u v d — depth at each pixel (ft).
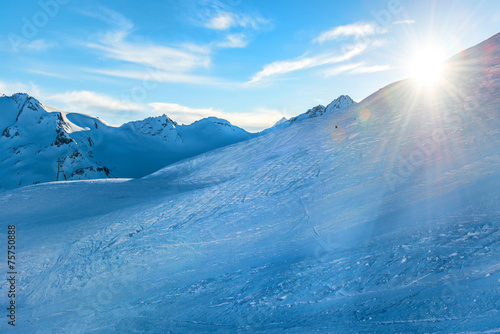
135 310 25.18
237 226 49.26
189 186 112.98
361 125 91.97
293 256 29.73
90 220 79.77
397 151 57.67
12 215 92.32
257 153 131.54
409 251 21.52
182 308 23.25
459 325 11.42
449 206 29.14
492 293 12.75
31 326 27.73
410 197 36.58
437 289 14.90
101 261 47.75
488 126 48.98
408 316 13.39
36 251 59.67
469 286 14.10
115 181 144.77
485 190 29.68
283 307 18.80
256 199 62.28
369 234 29.25
